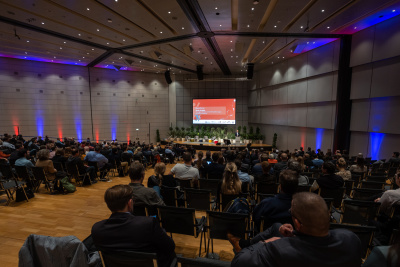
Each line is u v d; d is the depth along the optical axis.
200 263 1.25
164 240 1.54
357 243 0.96
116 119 19.53
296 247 0.91
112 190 1.54
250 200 4.06
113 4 7.84
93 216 4.11
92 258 1.67
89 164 6.86
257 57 15.15
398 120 9.09
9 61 14.82
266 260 0.93
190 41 11.82
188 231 2.68
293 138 16.05
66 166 6.14
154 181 3.57
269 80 17.98
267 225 1.94
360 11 8.23
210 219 2.52
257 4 7.70
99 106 18.67
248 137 19.12
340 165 4.50
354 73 10.83
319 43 12.12
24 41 11.67
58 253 1.53
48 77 16.34
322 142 13.31
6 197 5.13
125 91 19.81
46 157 5.49
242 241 1.87
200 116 21.31
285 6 7.82
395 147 9.43
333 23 9.37
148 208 2.67
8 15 8.64
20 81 15.27
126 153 8.12
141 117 20.75
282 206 1.86
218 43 12.16
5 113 14.79
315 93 13.27
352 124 11.20
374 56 9.58
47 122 16.42
